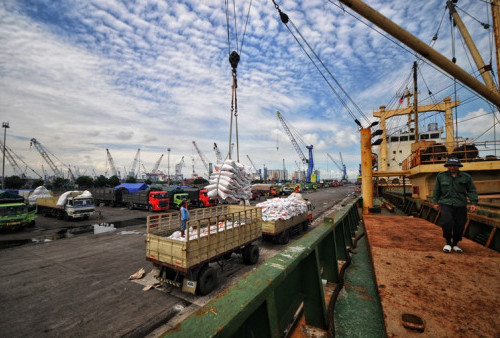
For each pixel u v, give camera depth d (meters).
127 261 8.48
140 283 6.57
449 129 28.97
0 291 6.14
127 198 25.59
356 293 2.58
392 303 1.82
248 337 1.30
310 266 2.10
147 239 6.33
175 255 5.71
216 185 9.03
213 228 7.53
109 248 10.27
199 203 25.84
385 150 31.03
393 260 2.96
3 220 13.41
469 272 2.51
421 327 1.43
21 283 6.64
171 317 4.93
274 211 10.30
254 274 1.38
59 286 6.41
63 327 4.63
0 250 10.22
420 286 2.15
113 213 22.08
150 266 7.95
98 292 6.05
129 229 14.59
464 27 12.33
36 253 9.62
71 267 7.90
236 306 1.02
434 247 3.59
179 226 7.61
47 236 12.81
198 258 5.86
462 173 3.37
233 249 7.14
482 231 4.45
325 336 1.81
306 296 2.05
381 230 4.98
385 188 26.34
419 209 9.26
